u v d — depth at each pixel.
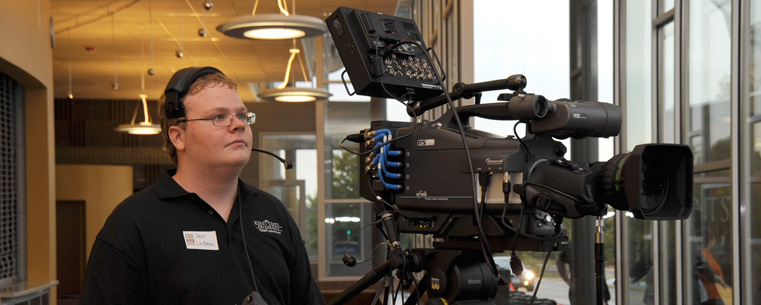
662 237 4.63
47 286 6.88
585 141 5.47
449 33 7.04
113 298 1.58
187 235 1.66
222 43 13.98
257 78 17.80
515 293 5.48
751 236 3.47
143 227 1.63
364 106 13.48
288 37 7.57
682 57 4.27
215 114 1.67
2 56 6.08
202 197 1.71
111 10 11.53
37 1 7.22
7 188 7.07
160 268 1.62
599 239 1.74
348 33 1.98
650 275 4.82
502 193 1.76
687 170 1.77
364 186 2.10
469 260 1.90
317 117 13.47
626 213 5.04
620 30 4.98
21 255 7.35
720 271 3.87
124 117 20.95
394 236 1.94
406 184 1.96
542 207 1.70
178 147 1.71
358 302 8.73
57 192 15.12
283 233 1.83
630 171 1.64
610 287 5.23
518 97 1.74
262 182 20.83
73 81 18.09
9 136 7.15
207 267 1.65
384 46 1.99
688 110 4.26
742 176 3.47
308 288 1.92
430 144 1.90
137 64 16.03
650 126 4.85
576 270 5.43
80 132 20.84
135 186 20.91
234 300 1.66
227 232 1.70
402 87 1.98
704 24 4.09
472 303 1.88
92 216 15.33
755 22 3.44
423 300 2.87
